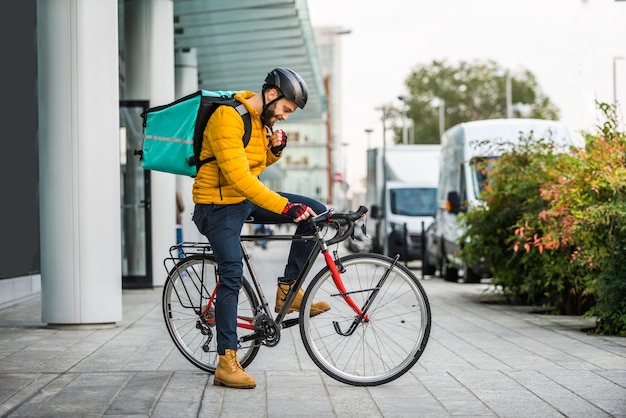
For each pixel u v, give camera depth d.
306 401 5.78
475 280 19.22
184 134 6.32
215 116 6.20
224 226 6.26
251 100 6.32
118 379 6.52
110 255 9.85
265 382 6.44
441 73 86.31
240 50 22.36
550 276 11.91
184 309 6.71
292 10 18.88
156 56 16.23
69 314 9.74
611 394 6.03
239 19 19.17
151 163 6.38
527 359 7.72
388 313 6.30
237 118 6.19
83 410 5.47
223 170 6.17
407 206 27.27
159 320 10.63
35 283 14.43
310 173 107.38
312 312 6.34
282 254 33.81
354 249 32.03
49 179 9.75
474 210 13.95
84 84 9.70
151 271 15.52
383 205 27.83
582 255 10.36
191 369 7.01
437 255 22.09
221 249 6.24
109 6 9.82
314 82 27.88
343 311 6.31
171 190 16.02
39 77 9.77
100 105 9.77
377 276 6.31
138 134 15.56
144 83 16.23
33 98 14.86
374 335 6.31
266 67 25.05
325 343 6.32
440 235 21.45
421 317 6.29
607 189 10.51
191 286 6.66
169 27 16.38
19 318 11.18
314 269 7.02
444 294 15.80
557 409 5.55
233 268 6.25
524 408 5.58
